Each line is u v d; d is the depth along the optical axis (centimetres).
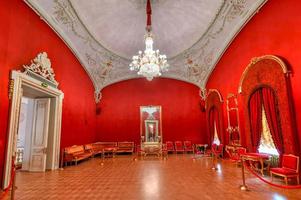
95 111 1304
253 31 689
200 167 767
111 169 757
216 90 1039
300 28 484
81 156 905
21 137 1116
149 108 1348
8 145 501
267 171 633
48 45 725
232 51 863
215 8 754
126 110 1345
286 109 515
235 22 759
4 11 517
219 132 1008
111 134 1311
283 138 530
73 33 838
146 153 1138
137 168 773
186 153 1272
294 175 468
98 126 1314
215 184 514
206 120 1266
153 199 406
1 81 498
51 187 505
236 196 416
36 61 643
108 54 1105
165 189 477
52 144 763
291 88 515
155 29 936
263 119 643
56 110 783
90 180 579
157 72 734
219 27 842
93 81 1247
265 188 471
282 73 530
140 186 507
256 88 644
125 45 1052
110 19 844
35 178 610
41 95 755
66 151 824
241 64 778
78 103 1002
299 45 488
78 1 704
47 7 661
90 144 1143
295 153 489
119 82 1371
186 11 821
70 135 899
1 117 491
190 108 1339
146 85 1373
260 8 641
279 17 557
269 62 583
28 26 615
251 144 684
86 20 799
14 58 549
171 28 931
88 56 1041
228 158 909
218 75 1039
